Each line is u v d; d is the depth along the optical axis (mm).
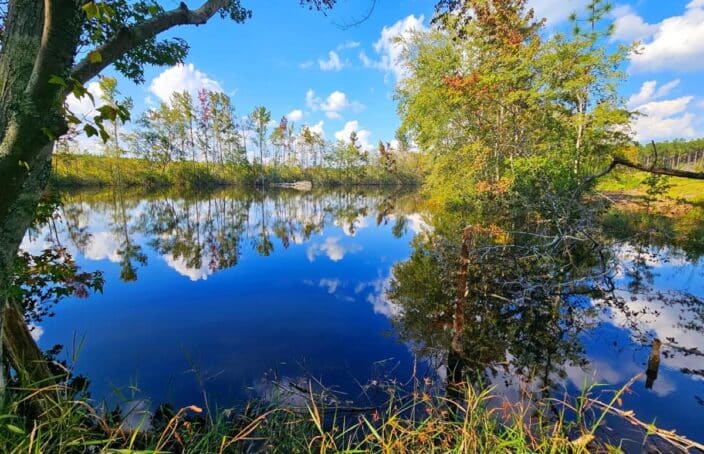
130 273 6570
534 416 2477
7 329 1920
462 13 4746
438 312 4785
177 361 3295
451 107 12641
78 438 1580
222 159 40312
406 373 3191
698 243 8664
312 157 55562
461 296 3949
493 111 12094
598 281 5941
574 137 11250
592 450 1964
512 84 10453
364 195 33750
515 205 8781
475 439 1691
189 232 11352
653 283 5922
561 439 1706
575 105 11570
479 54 11383
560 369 3291
